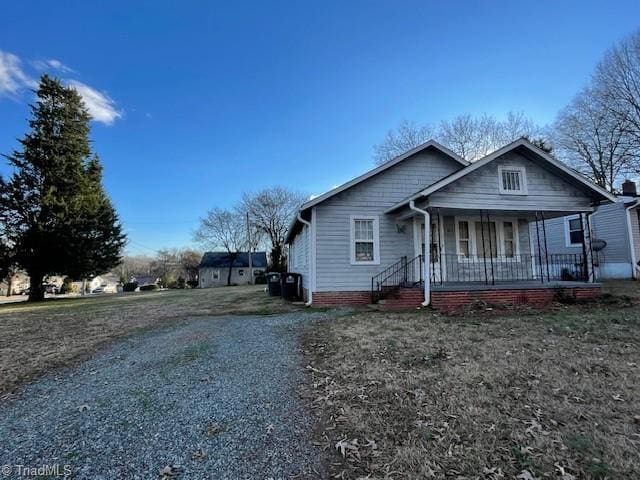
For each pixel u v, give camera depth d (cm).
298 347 559
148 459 253
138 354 548
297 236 1555
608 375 379
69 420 322
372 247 1059
